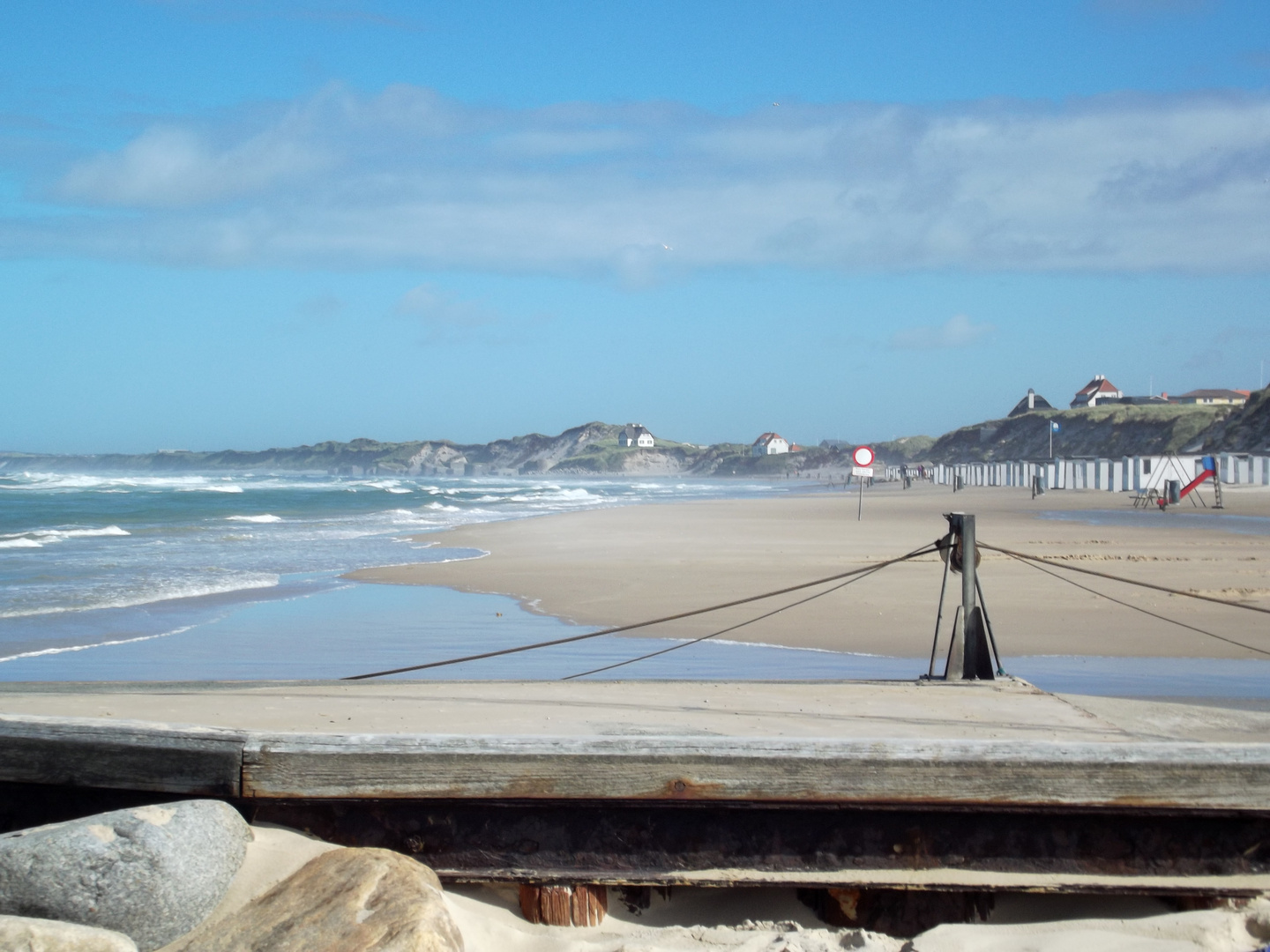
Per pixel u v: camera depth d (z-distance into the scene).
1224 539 24.66
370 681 6.99
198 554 23.73
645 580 17.84
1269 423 98.81
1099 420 151.25
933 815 3.68
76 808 3.89
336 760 3.70
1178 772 3.56
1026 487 86.94
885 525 32.66
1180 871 3.64
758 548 23.72
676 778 3.62
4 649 11.57
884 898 3.79
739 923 3.78
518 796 3.65
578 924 3.71
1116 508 45.72
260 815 3.81
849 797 3.60
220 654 11.23
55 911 3.10
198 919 3.28
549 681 6.85
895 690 6.35
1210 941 3.45
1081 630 12.14
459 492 83.56
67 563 21.48
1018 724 5.19
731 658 10.84
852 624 12.90
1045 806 3.58
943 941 3.49
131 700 5.95
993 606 14.00
